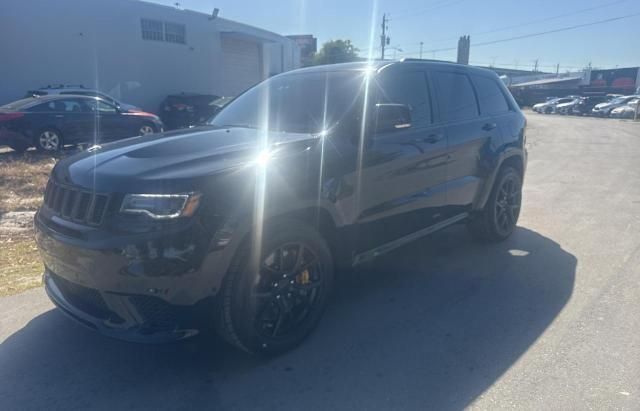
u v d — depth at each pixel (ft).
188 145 10.98
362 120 12.11
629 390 9.20
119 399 9.20
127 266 8.65
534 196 26.07
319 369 10.10
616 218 21.25
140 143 11.48
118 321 9.30
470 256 16.66
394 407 8.87
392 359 10.42
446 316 12.34
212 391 9.42
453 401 9.01
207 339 11.34
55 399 9.19
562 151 48.26
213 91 77.25
